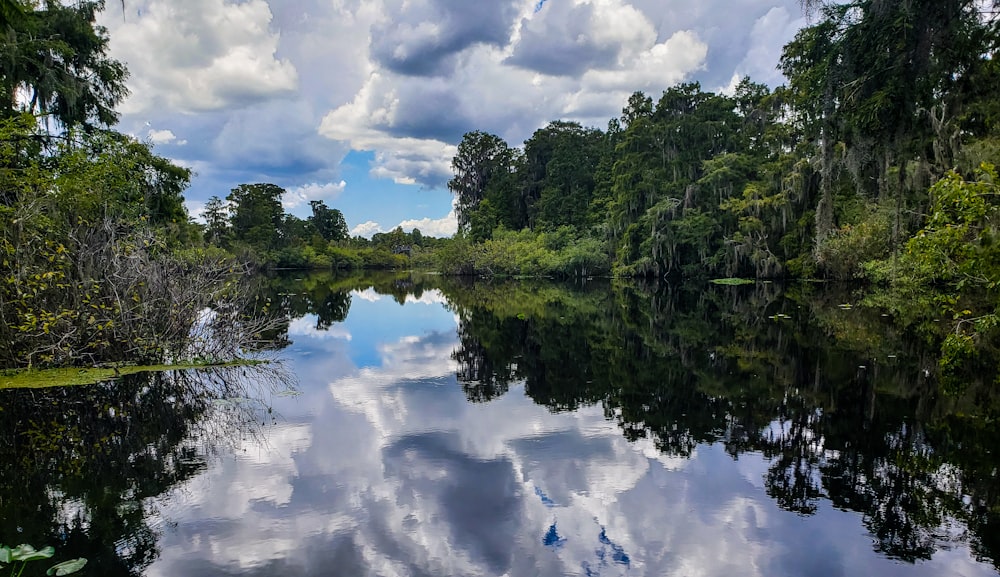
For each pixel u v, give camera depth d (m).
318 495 4.43
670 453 5.35
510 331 14.28
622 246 37.66
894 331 12.52
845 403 7.00
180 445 5.58
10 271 8.07
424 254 70.69
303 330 14.65
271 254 60.50
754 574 3.32
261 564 3.43
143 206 14.75
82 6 16.73
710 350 11.05
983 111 11.79
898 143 12.61
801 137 29.06
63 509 4.18
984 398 7.10
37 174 8.77
